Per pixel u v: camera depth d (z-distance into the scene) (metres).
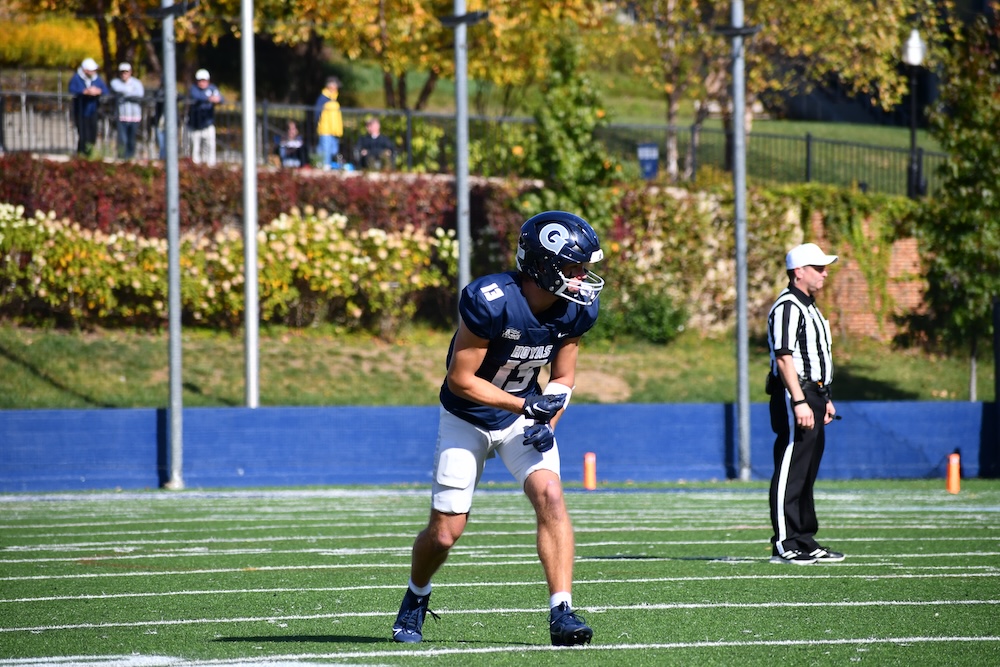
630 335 92.62
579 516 46.59
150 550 36.03
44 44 130.12
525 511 49.06
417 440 67.56
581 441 67.81
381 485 65.50
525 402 19.20
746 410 67.62
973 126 78.62
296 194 88.62
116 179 85.25
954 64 79.88
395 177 92.50
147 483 64.19
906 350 95.94
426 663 18.73
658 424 68.50
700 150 125.31
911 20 126.94
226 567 32.03
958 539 36.97
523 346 19.59
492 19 105.94
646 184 93.94
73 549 36.34
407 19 104.81
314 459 66.25
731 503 52.94
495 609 24.73
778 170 116.75
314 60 137.88
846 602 24.86
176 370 63.09
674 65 115.94
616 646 20.12
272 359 83.25
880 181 116.56
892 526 41.28
